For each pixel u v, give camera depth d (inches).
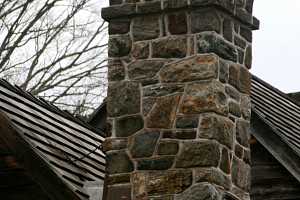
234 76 443.2
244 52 453.7
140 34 444.1
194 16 435.8
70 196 426.6
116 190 433.1
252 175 582.2
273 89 699.4
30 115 485.4
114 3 450.9
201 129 423.2
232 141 435.2
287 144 568.1
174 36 437.7
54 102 899.4
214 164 420.5
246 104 450.0
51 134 485.4
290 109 671.1
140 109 437.1
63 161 463.5
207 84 426.9
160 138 430.0
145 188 427.2
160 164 427.2
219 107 426.9
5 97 478.3
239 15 450.0
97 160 507.8
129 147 435.2
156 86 435.8
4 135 430.0
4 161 433.1
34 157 427.5
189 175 421.1
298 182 569.3
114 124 440.5
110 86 444.1
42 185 430.3
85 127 557.6
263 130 574.6
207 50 430.3
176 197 420.8
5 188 438.0
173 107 430.6
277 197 575.2
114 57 446.6
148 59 440.5
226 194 425.4
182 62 433.4
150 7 442.6
